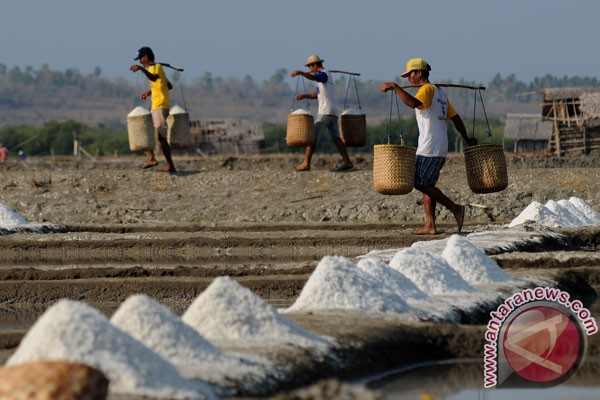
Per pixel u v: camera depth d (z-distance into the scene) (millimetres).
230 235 60250
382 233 58781
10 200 72438
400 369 29047
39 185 75125
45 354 21766
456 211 52125
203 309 27375
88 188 74562
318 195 71062
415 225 63594
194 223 66375
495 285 38812
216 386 22969
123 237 59844
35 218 70188
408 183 49375
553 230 54781
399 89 48750
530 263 45625
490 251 47875
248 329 27188
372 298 32656
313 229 63719
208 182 74750
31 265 54094
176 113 75750
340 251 56969
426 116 49656
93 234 61062
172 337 24266
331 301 32531
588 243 54250
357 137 74188
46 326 22109
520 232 53094
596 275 43000
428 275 36594
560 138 115750
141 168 77875
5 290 43906
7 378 19656
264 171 76188
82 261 55781
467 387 27562
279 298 43062
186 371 23422
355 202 68812
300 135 73000
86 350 21781
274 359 25359
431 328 31188
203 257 57000
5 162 103812
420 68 49688
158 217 69562
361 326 29984
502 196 69000
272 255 57219
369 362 28094
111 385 21484
